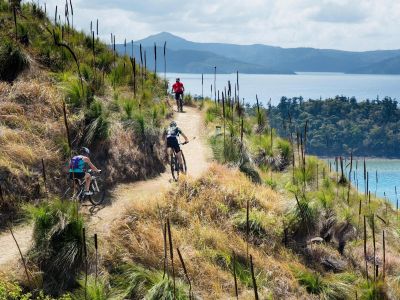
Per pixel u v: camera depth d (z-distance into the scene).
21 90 15.51
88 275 9.71
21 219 11.51
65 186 13.40
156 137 18.38
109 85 20.61
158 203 12.70
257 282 11.45
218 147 19.50
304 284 12.34
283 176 19.92
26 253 9.64
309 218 14.32
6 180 12.00
